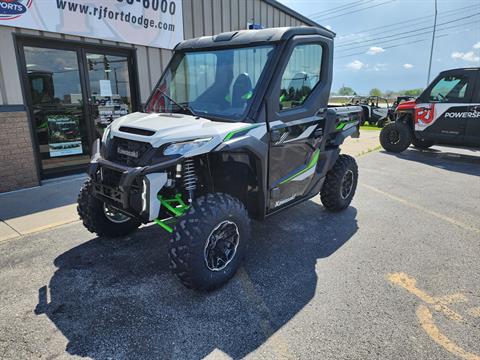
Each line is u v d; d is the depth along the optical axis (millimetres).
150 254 3408
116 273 3061
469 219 4473
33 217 4316
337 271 3139
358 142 11195
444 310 2588
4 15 4965
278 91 3037
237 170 3148
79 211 3514
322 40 3486
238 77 3154
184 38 7613
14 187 5410
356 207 4887
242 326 2400
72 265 3186
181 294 2762
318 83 3666
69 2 5609
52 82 5887
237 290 2828
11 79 5203
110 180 2779
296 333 2332
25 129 5398
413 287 2891
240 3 8914
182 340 2264
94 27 6000
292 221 4316
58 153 6156
